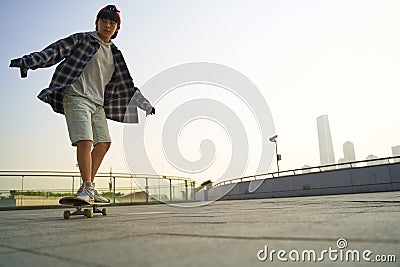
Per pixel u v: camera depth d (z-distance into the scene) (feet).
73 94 9.61
